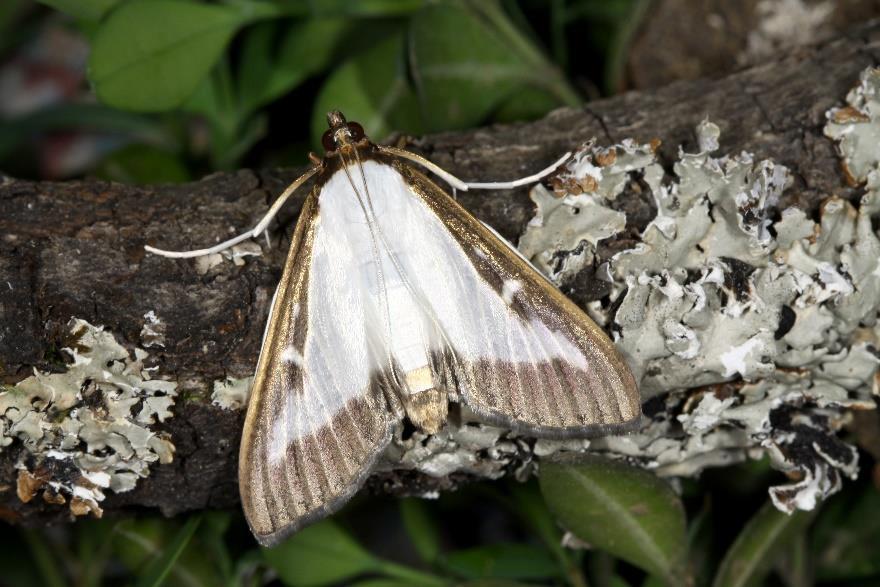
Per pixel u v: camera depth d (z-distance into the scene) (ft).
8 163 0.67
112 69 0.56
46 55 0.69
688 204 0.52
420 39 0.56
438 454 0.53
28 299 0.52
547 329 0.51
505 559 0.57
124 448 0.52
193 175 0.62
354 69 0.58
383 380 0.52
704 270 0.51
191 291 0.52
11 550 0.60
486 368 0.51
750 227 0.51
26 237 0.52
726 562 0.54
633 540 0.54
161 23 0.56
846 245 0.52
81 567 0.59
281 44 0.59
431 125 0.57
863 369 0.52
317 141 0.58
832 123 0.52
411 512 0.58
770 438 0.53
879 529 0.58
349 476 0.51
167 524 0.56
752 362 0.52
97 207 0.53
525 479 0.55
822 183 0.53
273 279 0.52
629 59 0.60
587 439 0.52
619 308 0.51
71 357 0.51
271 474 0.51
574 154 0.52
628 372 0.51
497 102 0.57
